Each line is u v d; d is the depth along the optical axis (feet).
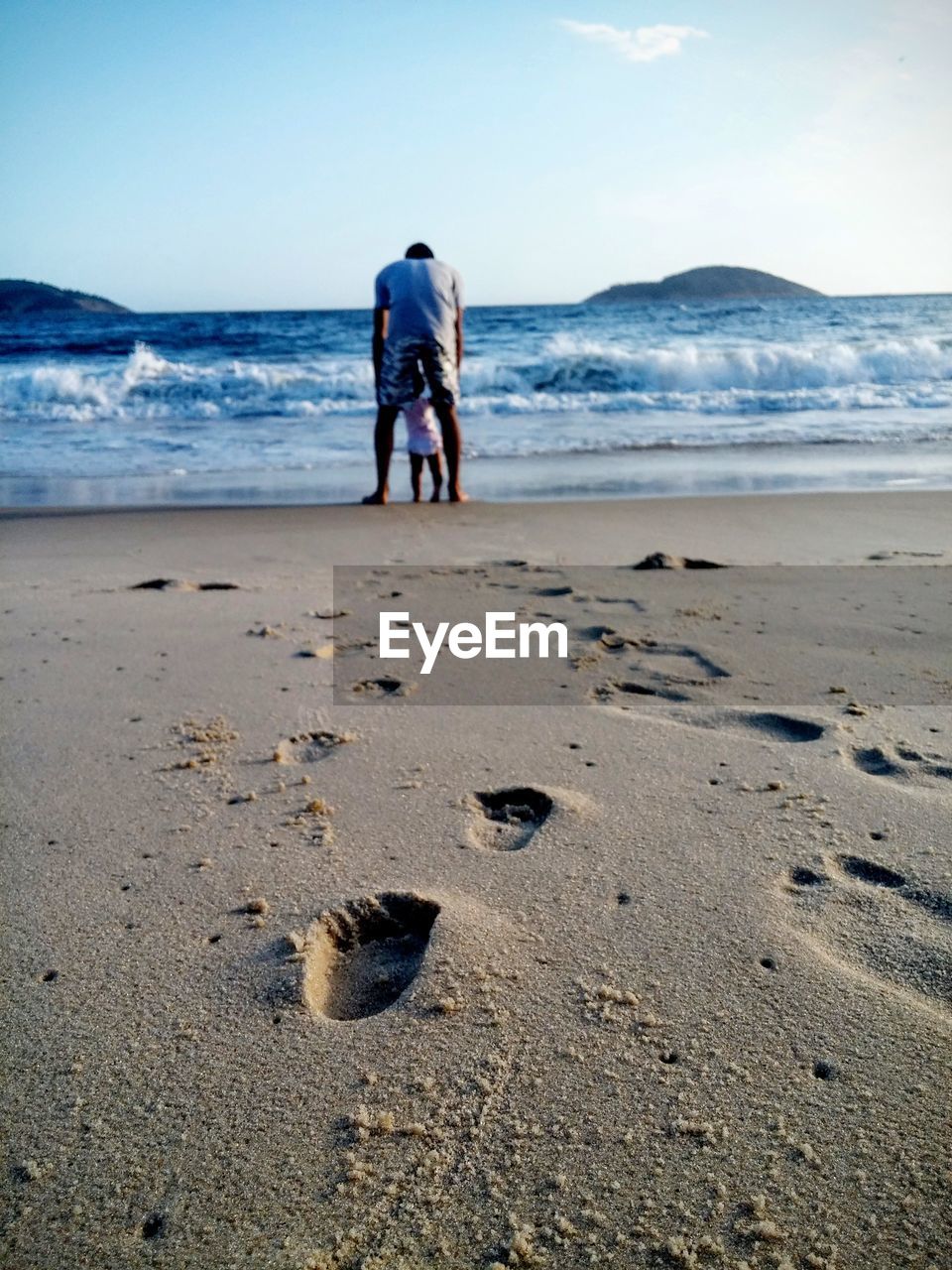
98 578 13.99
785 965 4.79
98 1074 4.22
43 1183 3.69
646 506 20.01
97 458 28.50
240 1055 4.31
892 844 5.90
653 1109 3.93
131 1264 3.36
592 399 39.58
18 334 78.69
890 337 66.08
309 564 15.02
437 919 5.24
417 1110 3.97
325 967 5.06
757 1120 3.86
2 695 8.89
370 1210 3.54
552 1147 3.77
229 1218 3.53
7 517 19.39
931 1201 3.50
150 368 45.39
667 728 7.97
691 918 5.22
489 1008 4.55
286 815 6.52
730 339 67.41
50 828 6.35
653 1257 3.32
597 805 6.58
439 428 22.11
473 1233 3.43
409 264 20.18
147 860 5.94
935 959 4.80
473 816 6.50
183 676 9.44
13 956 5.02
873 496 20.86
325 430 34.17
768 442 29.96
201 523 18.62
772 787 6.75
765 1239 3.37
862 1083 4.03
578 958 4.90
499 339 70.95
